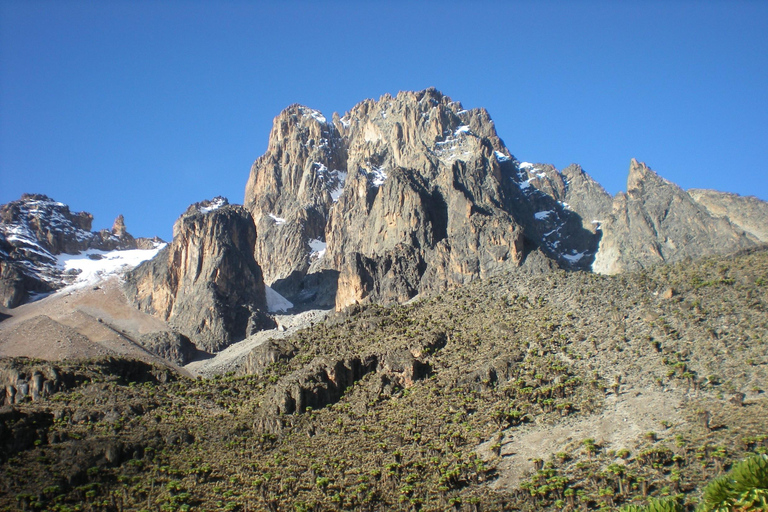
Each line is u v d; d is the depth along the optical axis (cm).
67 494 14475
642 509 5484
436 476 14412
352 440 16538
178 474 15412
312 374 19250
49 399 19488
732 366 16538
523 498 13162
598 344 19225
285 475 15075
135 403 19262
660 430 14525
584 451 14412
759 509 4834
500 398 17512
